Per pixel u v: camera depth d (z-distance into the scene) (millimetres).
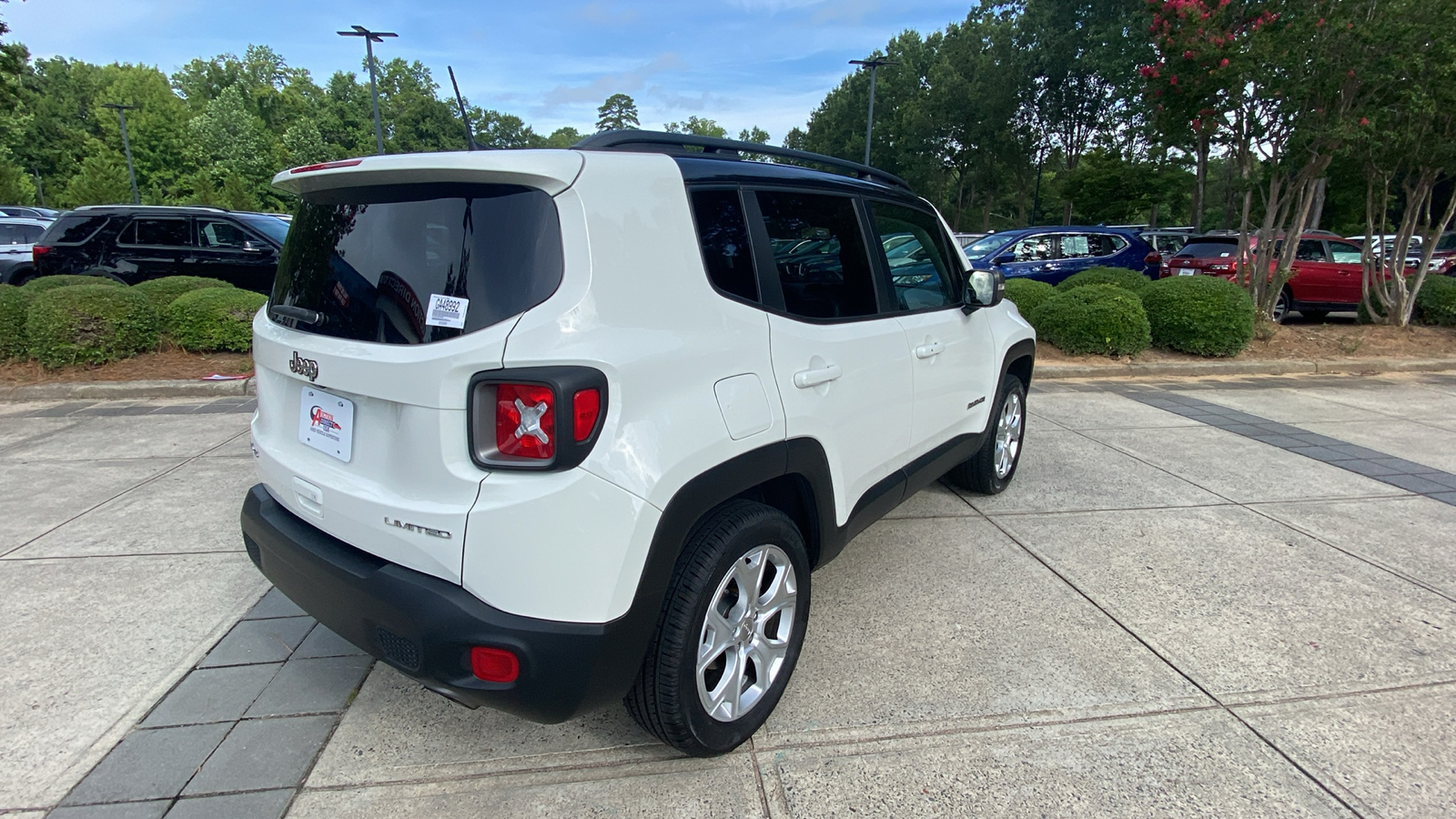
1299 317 13984
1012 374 4656
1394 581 3514
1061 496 4590
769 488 2498
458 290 1808
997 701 2592
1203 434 6066
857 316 2820
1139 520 4230
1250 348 9539
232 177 42344
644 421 1869
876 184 3285
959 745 2373
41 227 13219
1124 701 2604
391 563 1934
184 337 7543
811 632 3025
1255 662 2840
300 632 2959
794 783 2207
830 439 2555
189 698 2549
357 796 2129
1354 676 2760
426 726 2432
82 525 3939
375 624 1929
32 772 2203
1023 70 34219
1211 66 8523
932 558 3707
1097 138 34531
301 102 77312
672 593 2025
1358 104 8836
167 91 63062
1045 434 6023
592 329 1793
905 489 3281
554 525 1753
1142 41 22031
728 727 2244
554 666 1797
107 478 4656
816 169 2928
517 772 2234
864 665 2793
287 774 2211
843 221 2846
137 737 2354
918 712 2531
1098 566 3639
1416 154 9367
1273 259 11617
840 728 2447
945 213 52406
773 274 2398
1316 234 13141
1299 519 4277
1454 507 4488
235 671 2701
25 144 63500
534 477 1759
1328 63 8086
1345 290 12414
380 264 1962
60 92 72188
